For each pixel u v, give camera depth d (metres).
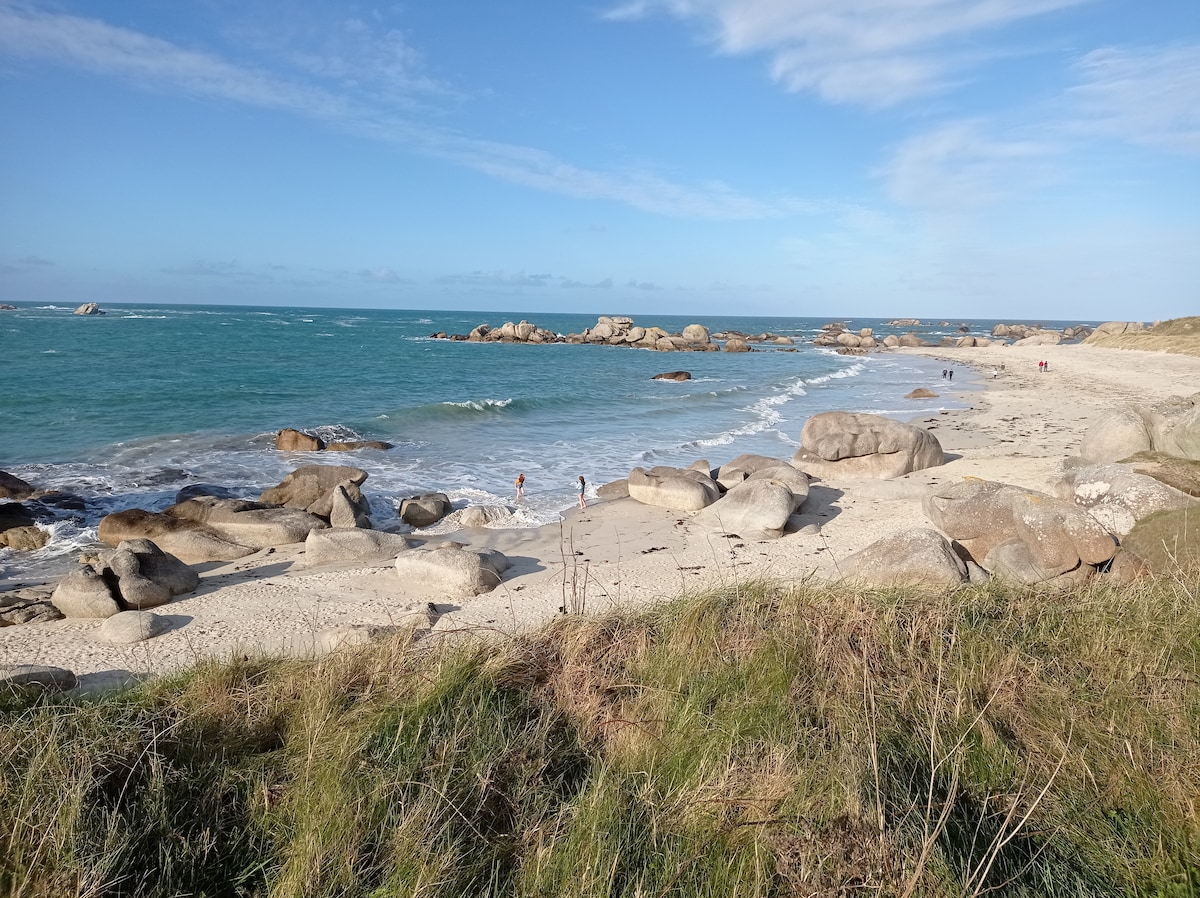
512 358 62.09
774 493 12.62
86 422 23.91
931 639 4.78
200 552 12.21
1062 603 5.48
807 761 3.67
